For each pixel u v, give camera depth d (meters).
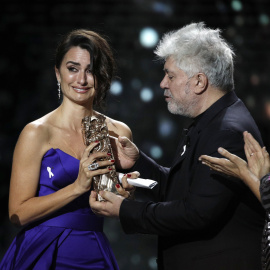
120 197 9.80
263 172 8.54
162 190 11.25
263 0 26.98
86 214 10.90
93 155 9.91
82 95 10.84
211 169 9.19
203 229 9.26
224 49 9.91
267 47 27.19
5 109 28.00
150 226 9.41
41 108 28.11
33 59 28.14
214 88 9.84
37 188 10.84
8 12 27.64
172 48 9.93
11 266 10.66
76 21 27.72
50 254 10.49
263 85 27.31
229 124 9.38
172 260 9.76
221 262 9.30
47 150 10.75
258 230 9.45
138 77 27.95
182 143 10.30
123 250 25.22
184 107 9.97
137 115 28.02
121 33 27.52
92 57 10.73
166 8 27.20
